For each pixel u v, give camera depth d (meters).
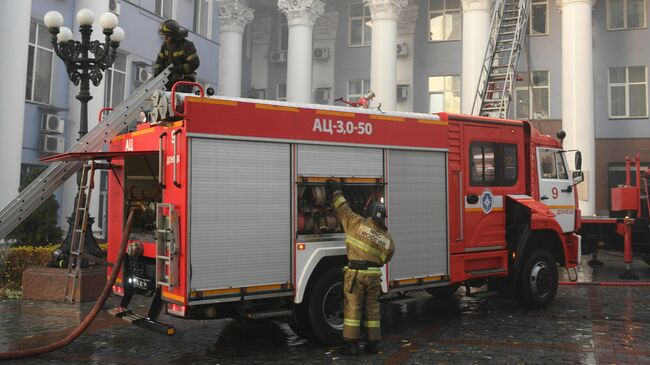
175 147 5.84
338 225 6.81
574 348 6.60
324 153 6.68
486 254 8.32
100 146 8.00
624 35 25.55
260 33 31.31
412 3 28.23
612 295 10.56
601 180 25.52
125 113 8.22
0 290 10.05
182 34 8.48
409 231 7.40
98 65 10.95
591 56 22.09
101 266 9.88
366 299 6.35
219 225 5.87
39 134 16.19
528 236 8.70
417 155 7.60
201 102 5.82
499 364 5.96
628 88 25.50
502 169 8.71
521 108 26.62
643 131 25.11
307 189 6.66
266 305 6.33
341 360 6.10
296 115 6.47
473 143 8.34
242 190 6.04
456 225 8.00
